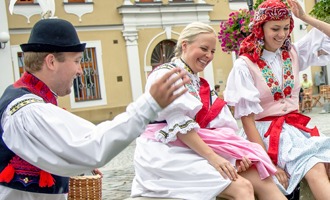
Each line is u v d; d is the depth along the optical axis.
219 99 2.57
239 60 2.81
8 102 1.59
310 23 2.87
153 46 16.03
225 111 2.57
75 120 1.51
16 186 1.56
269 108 2.81
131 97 15.57
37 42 1.67
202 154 2.21
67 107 14.65
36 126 1.47
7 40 12.16
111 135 1.38
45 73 1.69
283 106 2.80
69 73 1.71
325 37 2.91
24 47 1.69
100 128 1.44
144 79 15.87
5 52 12.37
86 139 1.44
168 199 2.21
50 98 1.71
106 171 6.58
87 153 1.40
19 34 14.16
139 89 15.64
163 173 2.26
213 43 2.47
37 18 14.33
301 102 14.12
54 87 1.72
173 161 2.22
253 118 2.75
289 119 2.79
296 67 2.89
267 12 2.67
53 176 1.69
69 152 1.42
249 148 2.37
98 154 1.40
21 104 1.54
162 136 2.27
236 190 2.13
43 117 1.47
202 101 2.48
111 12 15.38
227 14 17.03
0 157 1.56
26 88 1.65
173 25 16.27
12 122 1.51
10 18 14.02
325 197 2.41
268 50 2.84
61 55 1.68
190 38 2.48
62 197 1.82
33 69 1.69
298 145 2.64
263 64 2.81
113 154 1.41
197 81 2.55
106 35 15.30
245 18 3.38
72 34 1.71
